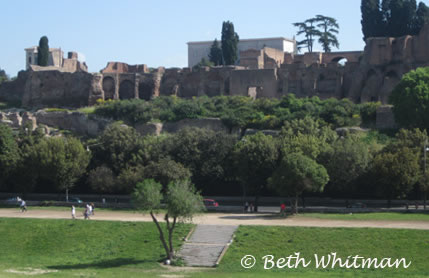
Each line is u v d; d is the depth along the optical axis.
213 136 99.00
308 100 117.94
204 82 137.88
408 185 80.88
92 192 103.19
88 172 101.94
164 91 141.88
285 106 115.69
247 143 90.31
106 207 88.56
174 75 141.50
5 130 102.12
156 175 90.25
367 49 123.38
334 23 161.12
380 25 136.38
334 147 88.94
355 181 85.94
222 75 135.62
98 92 138.12
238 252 62.66
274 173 78.19
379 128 104.94
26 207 90.69
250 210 82.81
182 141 99.06
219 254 62.44
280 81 129.12
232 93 131.25
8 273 55.16
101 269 58.56
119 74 141.38
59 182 97.06
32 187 101.56
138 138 104.00
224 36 150.25
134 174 92.19
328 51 159.62
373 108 107.50
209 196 97.38
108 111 123.12
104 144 103.06
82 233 71.19
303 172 75.25
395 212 75.50
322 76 126.75
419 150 85.75
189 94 140.00
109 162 101.25
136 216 79.06
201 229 69.44
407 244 61.31
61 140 101.19
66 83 141.12
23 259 64.25
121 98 141.62
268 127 108.62
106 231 71.19
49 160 95.69
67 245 68.62
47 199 103.00
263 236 65.81
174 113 120.12
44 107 141.25
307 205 89.06
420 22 132.88
